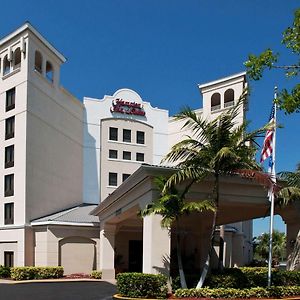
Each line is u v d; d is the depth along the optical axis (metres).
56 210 43.00
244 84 47.97
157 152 53.62
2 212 40.31
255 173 17.36
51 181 42.53
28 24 40.28
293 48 12.96
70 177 46.31
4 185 40.53
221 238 34.81
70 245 37.53
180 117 17.94
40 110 41.50
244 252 50.50
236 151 17.25
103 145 50.97
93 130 50.72
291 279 19.12
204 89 51.31
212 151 17.30
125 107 52.91
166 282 17.39
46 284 29.20
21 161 39.12
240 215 25.84
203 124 17.62
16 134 40.00
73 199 46.59
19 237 37.97
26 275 33.03
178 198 17.05
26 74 39.94
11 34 41.72
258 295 16.97
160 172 18.31
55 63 45.03
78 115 49.44
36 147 40.41
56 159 43.75
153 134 53.91
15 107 40.50
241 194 19.81
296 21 12.83
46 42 43.03
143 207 19.66
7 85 41.78
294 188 18.69
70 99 47.72
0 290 24.94
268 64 13.18
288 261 21.31
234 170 17.50
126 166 51.59
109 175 50.59
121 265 41.47
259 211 23.62
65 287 26.70
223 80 49.44
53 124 43.66
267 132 18.67
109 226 34.19
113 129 51.91
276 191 18.33
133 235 43.16
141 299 16.88
